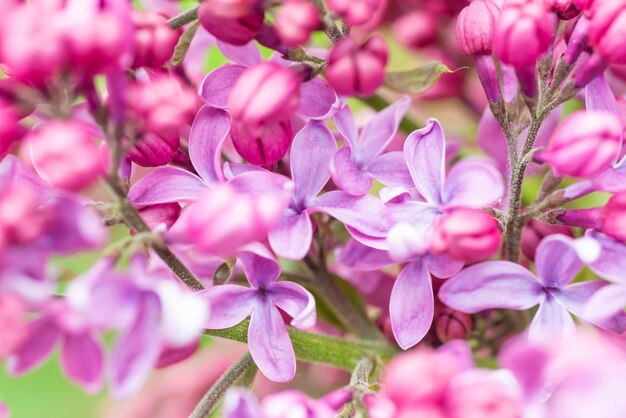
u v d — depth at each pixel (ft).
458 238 0.63
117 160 0.62
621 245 0.65
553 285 0.66
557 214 0.66
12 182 0.63
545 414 0.58
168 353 0.68
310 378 0.83
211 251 0.61
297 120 0.68
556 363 0.58
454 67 0.86
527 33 0.64
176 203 0.66
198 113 0.66
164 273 0.64
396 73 0.73
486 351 0.74
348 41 0.65
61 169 0.58
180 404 0.86
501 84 0.72
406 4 0.87
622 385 0.57
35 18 0.59
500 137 0.73
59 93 0.61
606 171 0.65
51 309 0.58
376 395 0.64
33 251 0.57
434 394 0.58
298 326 0.63
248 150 0.66
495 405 0.58
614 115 0.66
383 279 0.75
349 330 0.77
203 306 0.59
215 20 0.65
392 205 0.66
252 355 0.66
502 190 0.65
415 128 0.80
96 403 0.88
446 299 0.65
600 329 0.67
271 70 0.64
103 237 0.58
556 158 0.63
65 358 0.58
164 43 0.65
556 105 0.66
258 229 0.60
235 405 0.59
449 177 0.66
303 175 0.66
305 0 0.65
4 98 0.62
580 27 0.65
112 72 0.60
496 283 0.66
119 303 0.58
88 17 0.59
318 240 0.73
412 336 0.66
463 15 0.68
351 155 0.67
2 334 0.57
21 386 0.88
